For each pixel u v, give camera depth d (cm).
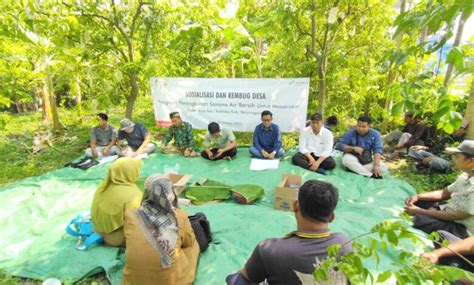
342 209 348
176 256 216
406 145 548
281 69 643
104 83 630
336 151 539
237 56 679
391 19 523
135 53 679
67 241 297
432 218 284
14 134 800
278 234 291
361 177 438
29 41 577
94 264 261
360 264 81
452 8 108
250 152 529
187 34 643
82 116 891
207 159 529
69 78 693
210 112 635
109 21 598
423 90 150
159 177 218
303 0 503
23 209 365
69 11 547
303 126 582
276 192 345
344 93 658
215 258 263
